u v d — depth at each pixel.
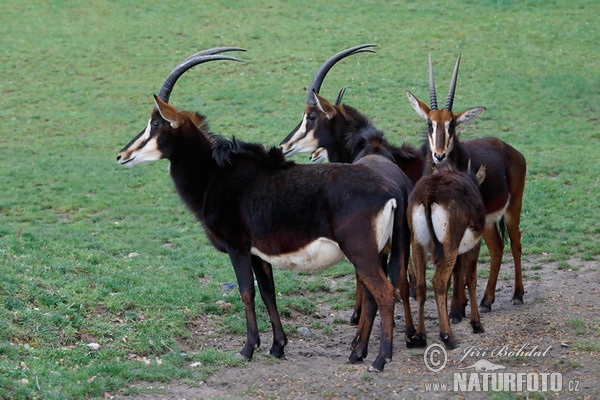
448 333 15.12
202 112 40.06
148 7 56.12
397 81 43.47
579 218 25.59
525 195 27.89
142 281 18.66
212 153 15.39
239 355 15.24
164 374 14.00
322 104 19.62
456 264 16.88
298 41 49.66
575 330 15.80
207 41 50.12
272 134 36.84
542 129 37.00
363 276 13.85
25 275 16.78
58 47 49.75
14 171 32.72
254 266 15.50
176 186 16.00
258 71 45.66
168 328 16.19
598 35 49.16
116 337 15.26
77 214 27.89
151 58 47.94
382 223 13.88
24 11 55.31
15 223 26.59
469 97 41.09
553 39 48.78
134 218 27.80
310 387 13.53
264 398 13.15
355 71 45.06
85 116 40.47
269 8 55.59
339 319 18.22
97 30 52.22
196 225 26.91
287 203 14.37
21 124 39.38
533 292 19.47
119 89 43.94
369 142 17.70
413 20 52.62
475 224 15.07
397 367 14.27
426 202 14.59
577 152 33.25
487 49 47.56
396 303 19.39
